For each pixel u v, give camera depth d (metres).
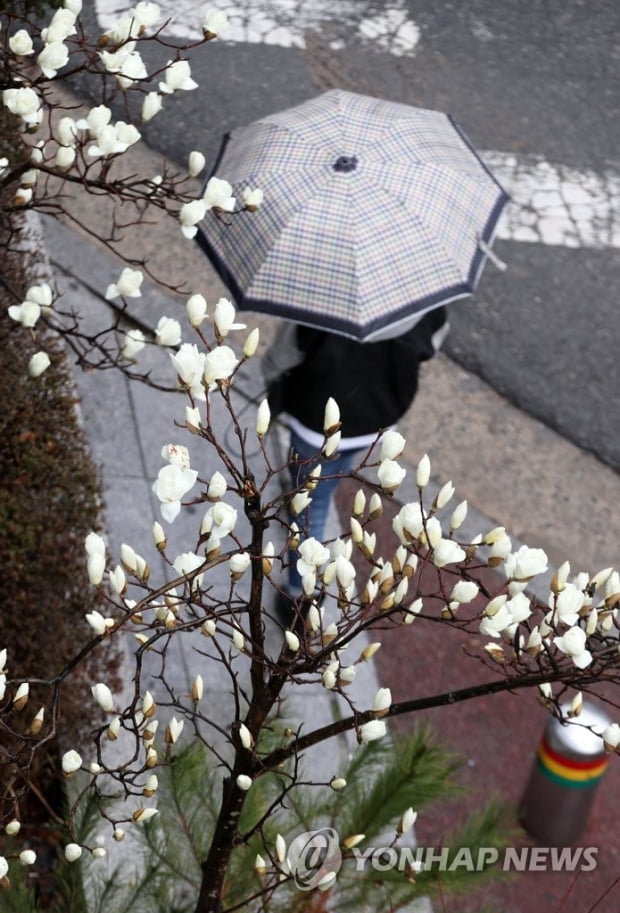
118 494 9.32
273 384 7.75
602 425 10.94
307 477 3.99
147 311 10.70
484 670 8.87
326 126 8.00
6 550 6.94
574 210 12.84
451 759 6.04
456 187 7.95
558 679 3.92
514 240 12.41
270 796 5.47
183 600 3.92
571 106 14.12
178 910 5.41
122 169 12.18
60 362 7.97
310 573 3.80
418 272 7.52
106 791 6.40
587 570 9.80
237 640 4.06
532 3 15.44
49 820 6.69
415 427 10.57
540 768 7.68
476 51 14.59
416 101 13.80
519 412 10.92
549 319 11.76
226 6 14.24
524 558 3.71
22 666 6.71
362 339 7.23
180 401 10.06
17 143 7.70
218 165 8.26
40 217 11.25
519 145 13.51
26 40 5.22
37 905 5.27
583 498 10.33
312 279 7.41
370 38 14.39
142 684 8.04
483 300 11.78
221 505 3.71
